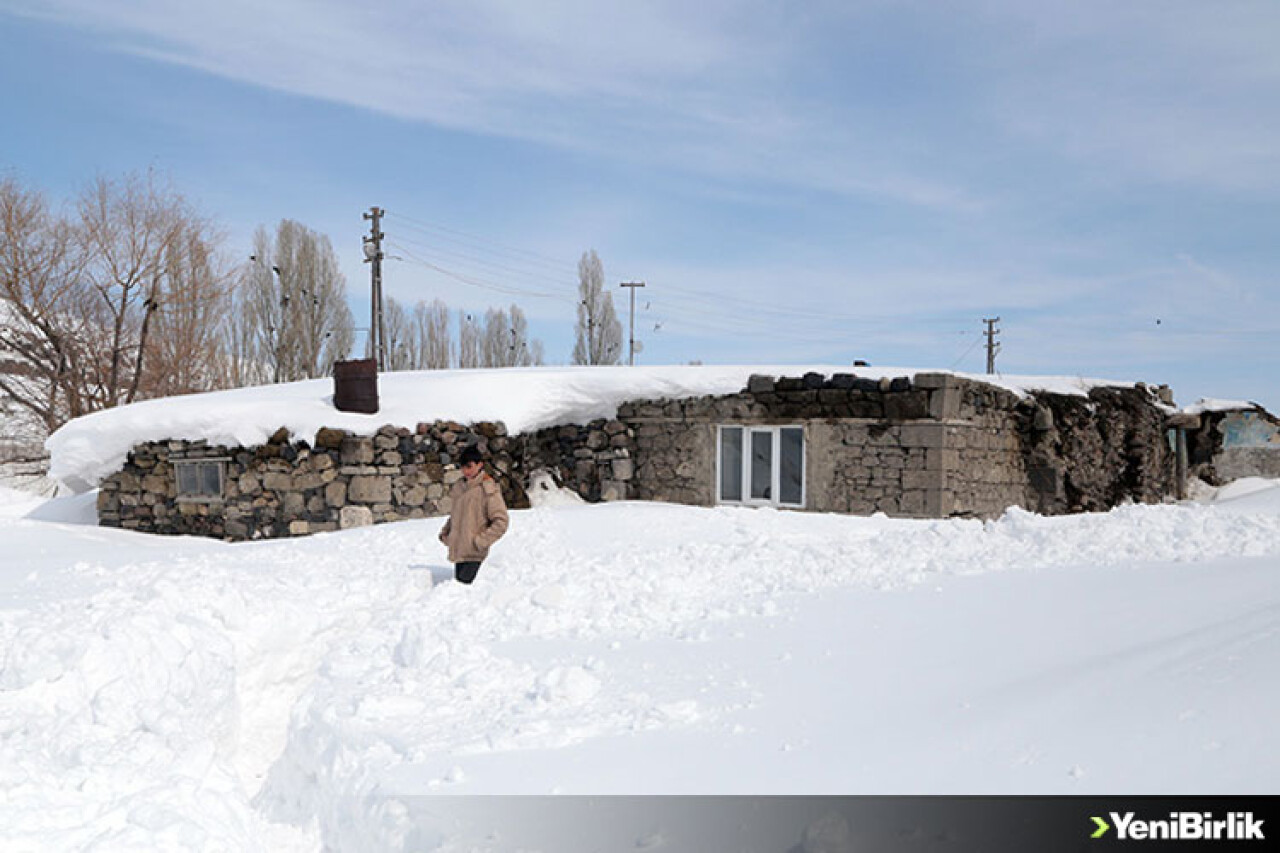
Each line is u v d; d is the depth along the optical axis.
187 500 14.96
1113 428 18.75
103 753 4.02
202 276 27.11
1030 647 4.46
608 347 48.75
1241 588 5.04
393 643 5.90
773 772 3.35
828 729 3.73
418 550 9.48
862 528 11.19
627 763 3.60
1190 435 23.19
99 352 25.62
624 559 8.05
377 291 30.95
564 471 15.83
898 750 3.39
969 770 3.12
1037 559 7.08
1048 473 16.39
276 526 14.10
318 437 13.81
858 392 13.89
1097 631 4.56
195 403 16.12
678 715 4.09
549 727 4.04
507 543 9.76
